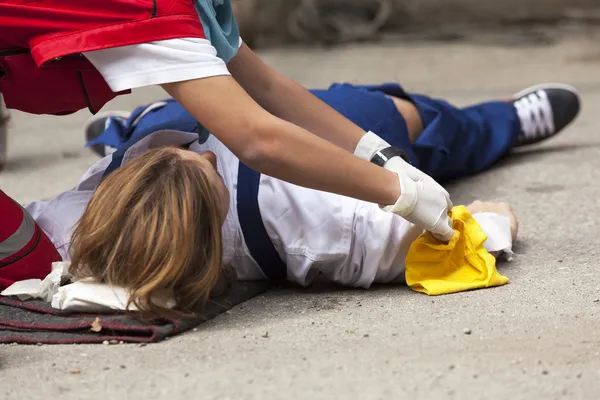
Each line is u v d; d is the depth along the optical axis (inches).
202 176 300.2
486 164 518.0
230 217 335.6
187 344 283.1
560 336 274.1
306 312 316.2
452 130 471.8
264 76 341.4
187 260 293.7
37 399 243.8
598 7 1515.7
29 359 277.4
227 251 334.0
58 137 756.0
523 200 463.2
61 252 341.1
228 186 338.3
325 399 232.8
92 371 263.0
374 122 422.9
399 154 323.0
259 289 347.6
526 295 319.3
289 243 333.4
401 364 254.5
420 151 453.1
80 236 300.8
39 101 321.1
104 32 273.4
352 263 334.0
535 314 297.0
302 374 249.9
